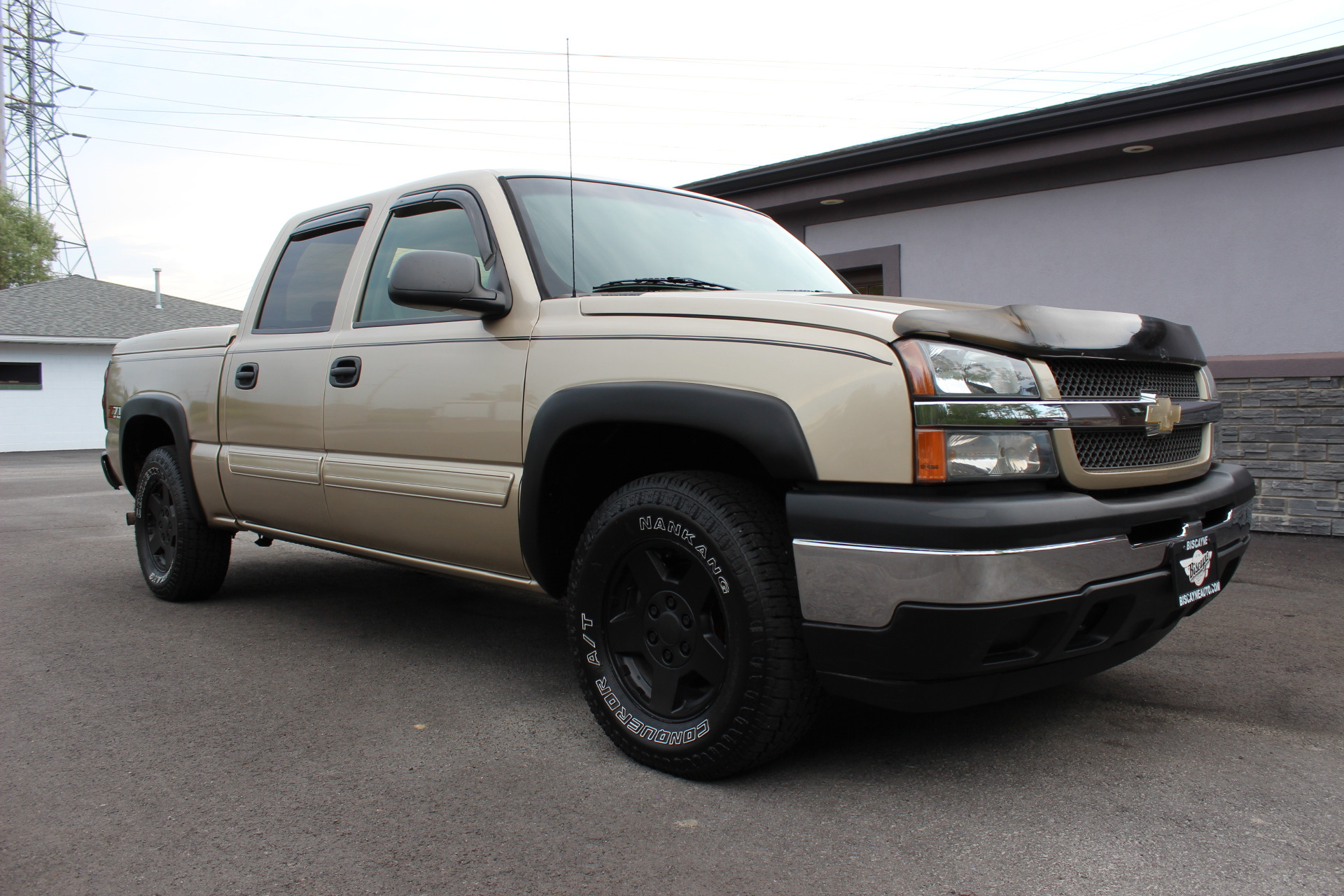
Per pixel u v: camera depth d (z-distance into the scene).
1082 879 1.95
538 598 4.81
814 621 2.21
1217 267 6.81
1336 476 6.02
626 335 2.61
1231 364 6.37
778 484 2.56
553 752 2.71
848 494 2.16
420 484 3.16
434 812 2.31
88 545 6.72
